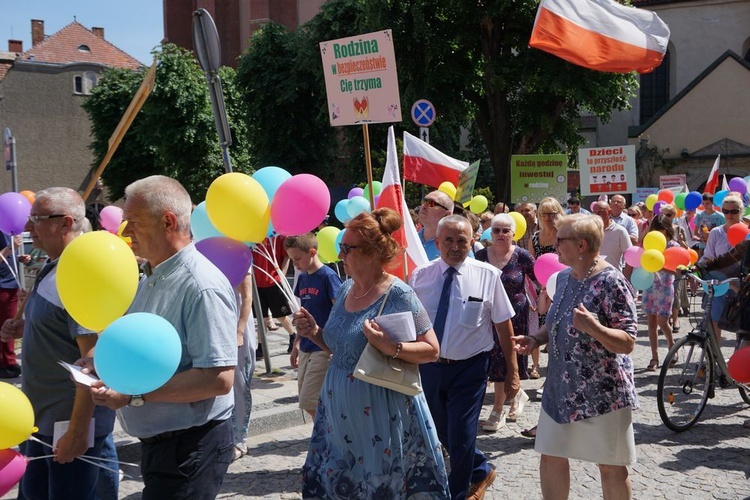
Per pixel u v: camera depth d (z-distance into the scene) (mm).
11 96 42344
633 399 3854
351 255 3412
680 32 36938
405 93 22000
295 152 31062
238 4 40344
